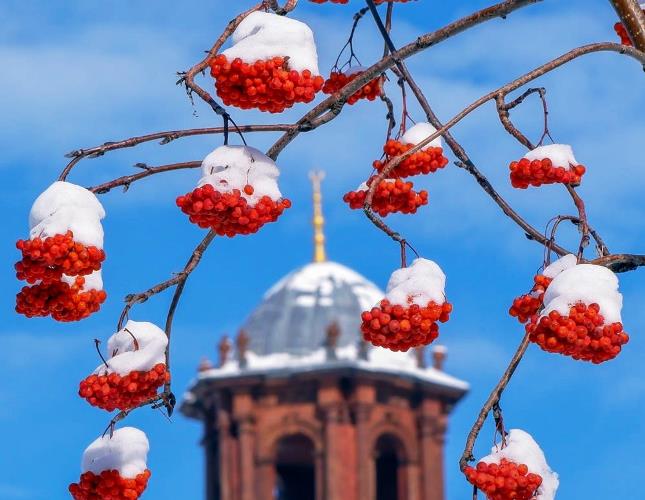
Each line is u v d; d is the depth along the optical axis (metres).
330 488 79.12
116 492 10.14
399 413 81.00
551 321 9.24
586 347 9.28
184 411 83.88
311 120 9.93
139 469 10.21
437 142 10.73
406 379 81.25
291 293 86.12
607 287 9.34
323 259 89.62
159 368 9.95
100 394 9.91
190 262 10.09
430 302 9.88
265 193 9.45
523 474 9.37
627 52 10.05
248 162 9.51
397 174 10.77
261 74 9.16
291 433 81.00
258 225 9.45
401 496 80.31
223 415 81.69
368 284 88.44
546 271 9.85
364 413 80.31
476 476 9.36
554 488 9.47
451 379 82.19
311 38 9.31
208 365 82.62
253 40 9.24
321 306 84.94
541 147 10.04
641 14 10.23
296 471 83.38
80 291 9.64
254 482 80.44
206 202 9.30
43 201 9.56
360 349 81.62
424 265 10.04
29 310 9.62
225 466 80.94
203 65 9.41
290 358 81.81
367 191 10.62
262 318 85.00
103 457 10.20
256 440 80.88
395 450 80.75
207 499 82.19
